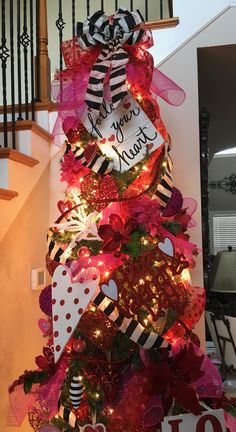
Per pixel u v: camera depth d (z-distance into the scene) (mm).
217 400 1390
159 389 1258
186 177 1896
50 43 3580
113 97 1429
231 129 3871
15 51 3422
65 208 1582
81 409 1372
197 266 1849
